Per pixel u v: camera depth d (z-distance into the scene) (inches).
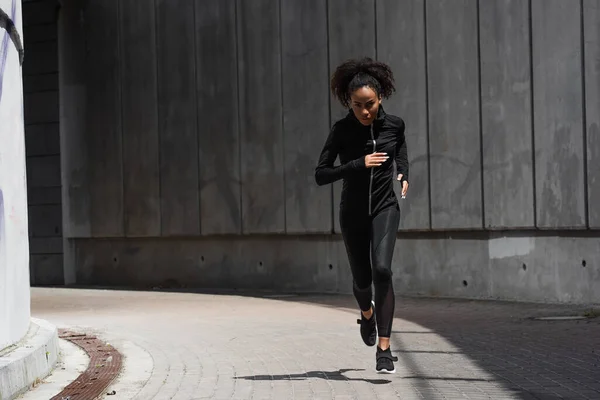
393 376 294.8
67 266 815.1
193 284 755.4
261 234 711.1
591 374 294.2
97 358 351.9
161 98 757.3
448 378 289.4
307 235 688.4
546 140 550.9
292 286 697.6
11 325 295.1
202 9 733.3
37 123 820.6
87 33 799.1
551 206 547.8
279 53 690.8
